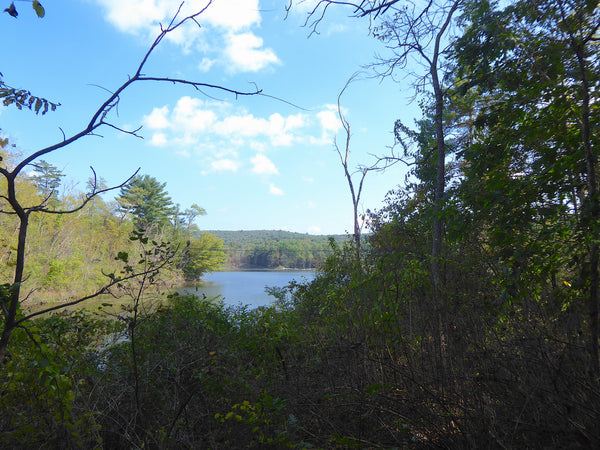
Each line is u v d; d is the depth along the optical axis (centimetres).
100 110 158
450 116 942
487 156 443
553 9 361
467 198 414
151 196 6109
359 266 589
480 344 329
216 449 291
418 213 985
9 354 241
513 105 420
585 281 292
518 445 243
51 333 360
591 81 337
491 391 285
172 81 166
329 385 366
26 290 2370
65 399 232
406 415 300
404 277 413
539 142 391
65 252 3228
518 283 327
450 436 260
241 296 2608
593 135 333
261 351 504
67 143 154
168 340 411
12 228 2425
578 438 227
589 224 290
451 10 709
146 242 292
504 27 413
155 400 341
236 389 375
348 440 259
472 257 489
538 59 381
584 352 274
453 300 377
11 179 147
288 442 274
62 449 258
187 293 536
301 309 811
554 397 254
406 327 388
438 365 330
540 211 359
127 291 291
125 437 280
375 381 342
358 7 264
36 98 168
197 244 5153
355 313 440
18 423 259
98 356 378
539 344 287
